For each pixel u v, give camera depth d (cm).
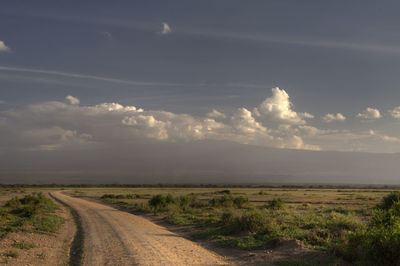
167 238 1661
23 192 12212
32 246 1363
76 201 6119
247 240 1496
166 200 4216
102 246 1402
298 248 1224
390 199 2116
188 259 1130
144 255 1168
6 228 1759
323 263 1019
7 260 1074
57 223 2331
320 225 1741
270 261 1107
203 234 1827
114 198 7456
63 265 1102
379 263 902
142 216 3306
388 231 943
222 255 1278
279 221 1980
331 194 9412
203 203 4559
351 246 1059
